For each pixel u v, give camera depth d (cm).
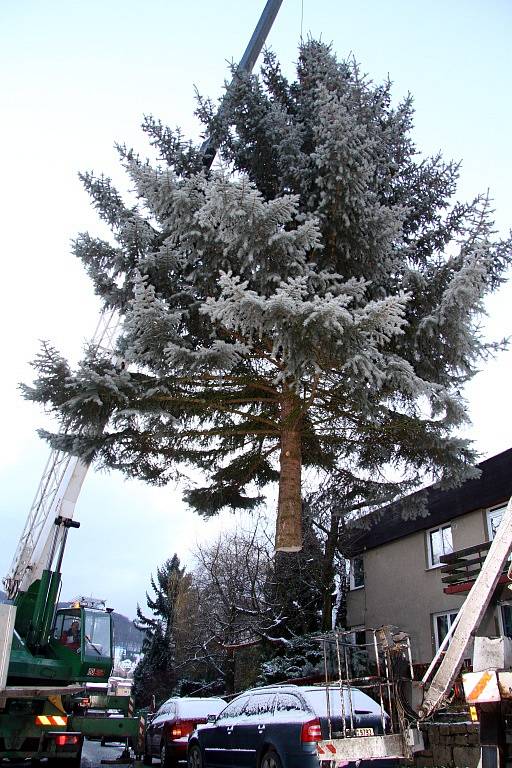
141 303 927
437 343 1072
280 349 1048
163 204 1023
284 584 2039
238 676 2445
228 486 1327
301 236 937
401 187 1260
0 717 902
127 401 1012
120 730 1028
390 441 1197
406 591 1852
